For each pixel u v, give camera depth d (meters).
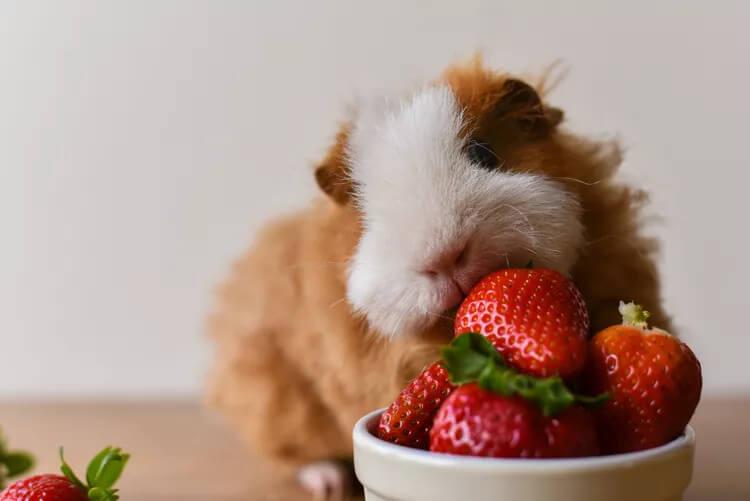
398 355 0.40
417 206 0.36
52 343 0.82
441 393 0.30
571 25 0.70
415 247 0.36
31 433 0.69
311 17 0.75
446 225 0.36
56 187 0.81
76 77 0.80
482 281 0.32
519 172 0.39
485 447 0.27
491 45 0.71
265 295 0.52
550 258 0.37
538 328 0.29
